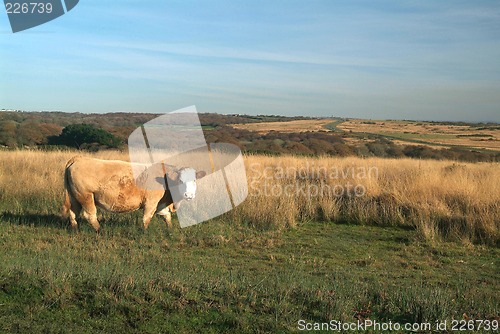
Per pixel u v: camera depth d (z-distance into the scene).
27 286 6.07
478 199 11.88
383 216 11.95
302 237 10.53
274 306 5.84
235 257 8.85
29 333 5.04
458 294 6.73
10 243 9.00
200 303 5.81
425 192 12.80
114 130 28.69
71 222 10.41
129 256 8.38
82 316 5.50
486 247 9.94
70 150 24.83
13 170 16.20
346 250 9.60
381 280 7.55
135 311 5.57
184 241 9.84
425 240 10.25
